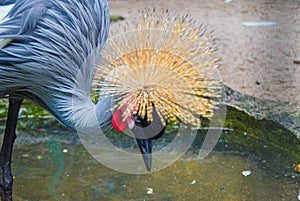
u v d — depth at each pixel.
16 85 2.57
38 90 2.61
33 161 3.30
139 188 3.03
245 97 3.73
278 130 3.43
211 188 3.02
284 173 3.10
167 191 3.00
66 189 3.03
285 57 4.44
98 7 2.67
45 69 2.50
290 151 3.28
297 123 3.44
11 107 2.76
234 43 4.84
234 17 5.50
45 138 3.55
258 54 4.55
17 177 3.14
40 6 2.42
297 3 5.25
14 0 2.51
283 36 4.77
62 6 2.48
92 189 3.03
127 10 5.66
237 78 4.15
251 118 3.55
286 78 4.09
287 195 2.91
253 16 5.46
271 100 3.72
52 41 2.47
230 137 3.48
